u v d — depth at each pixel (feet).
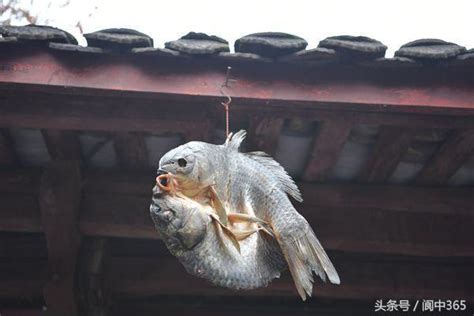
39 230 18.81
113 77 14.24
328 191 18.60
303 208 18.94
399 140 16.58
